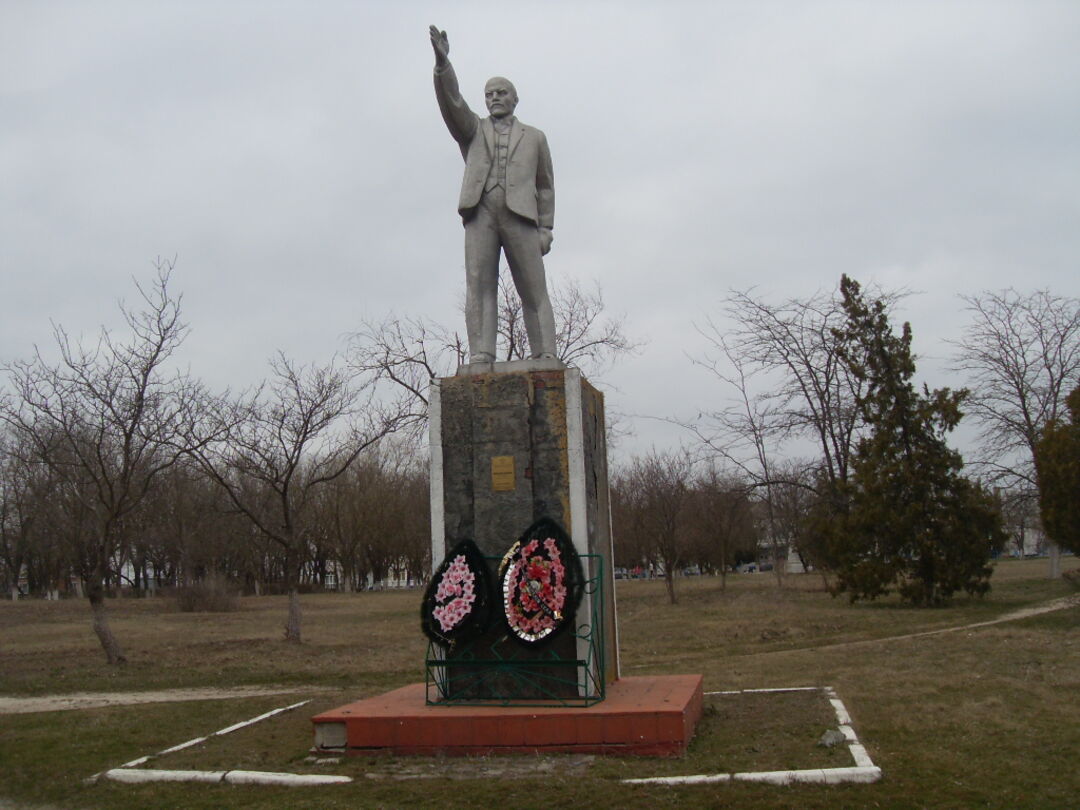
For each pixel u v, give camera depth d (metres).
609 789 6.18
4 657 18.22
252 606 38.66
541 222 9.27
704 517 39.22
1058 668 11.25
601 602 8.23
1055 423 21.42
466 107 9.02
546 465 8.23
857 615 22.69
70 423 17.73
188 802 6.57
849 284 26.25
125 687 14.05
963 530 24.42
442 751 7.30
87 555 38.41
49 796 7.15
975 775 6.39
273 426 21.22
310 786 6.74
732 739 7.61
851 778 6.28
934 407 25.22
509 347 26.09
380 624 26.55
